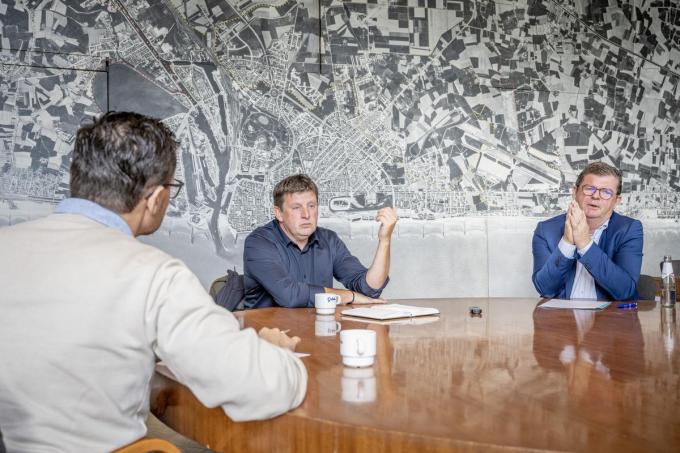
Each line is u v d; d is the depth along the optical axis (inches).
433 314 93.1
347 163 177.8
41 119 156.5
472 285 186.4
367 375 51.0
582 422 37.9
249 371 39.2
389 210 114.4
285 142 173.6
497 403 42.3
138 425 43.6
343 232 177.6
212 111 168.4
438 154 184.2
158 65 164.7
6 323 40.3
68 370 39.9
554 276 117.7
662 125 199.2
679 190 200.5
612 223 123.2
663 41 199.2
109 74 161.2
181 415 49.1
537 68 191.2
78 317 39.8
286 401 40.4
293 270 116.0
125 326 39.9
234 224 169.8
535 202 190.7
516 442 34.6
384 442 36.8
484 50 187.5
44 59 156.7
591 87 195.2
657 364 55.2
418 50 182.7
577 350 62.2
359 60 178.5
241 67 170.7
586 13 194.7
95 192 44.9
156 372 52.9
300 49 174.7
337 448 38.4
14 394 40.1
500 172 188.4
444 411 40.5
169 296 40.0
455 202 185.5
